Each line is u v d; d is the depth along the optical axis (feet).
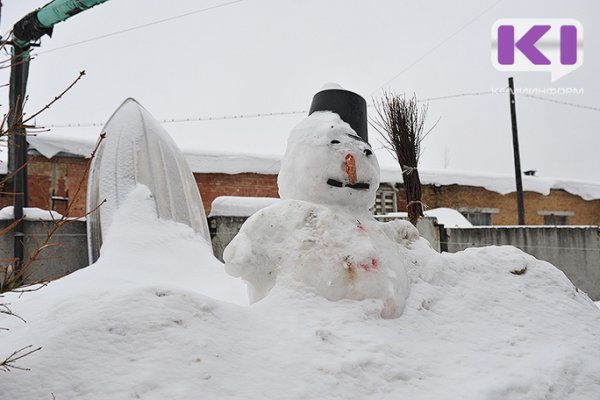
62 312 10.45
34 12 29.66
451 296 14.21
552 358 12.06
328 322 11.43
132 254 23.31
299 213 13.39
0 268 9.54
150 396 8.39
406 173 28.66
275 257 12.94
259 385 9.25
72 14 30.07
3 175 37.42
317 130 14.57
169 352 9.40
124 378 8.70
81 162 43.11
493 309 14.17
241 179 48.98
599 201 65.51
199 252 25.11
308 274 12.42
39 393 8.25
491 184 59.57
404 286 13.33
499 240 36.37
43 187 41.52
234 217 34.17
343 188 14.05
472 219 59.57
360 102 16.24
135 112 30.58
